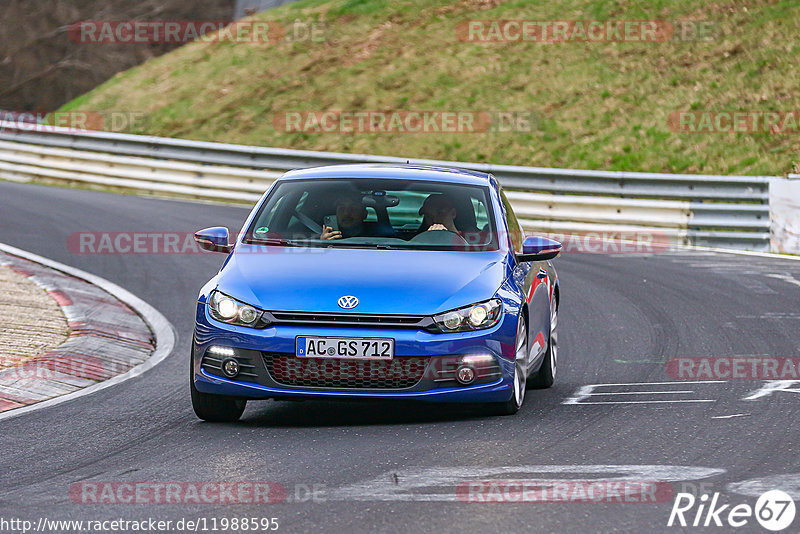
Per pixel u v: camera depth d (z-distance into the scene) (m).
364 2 122.06
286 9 127.00
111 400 28.39
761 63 95.44
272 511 17.45
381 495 18.33
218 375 24.48
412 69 106.94
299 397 24.09
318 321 24.05
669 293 47.75
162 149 83.50
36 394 29.16
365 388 23.94
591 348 36.19
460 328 24.28
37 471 20.59
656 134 88.81
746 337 37.66
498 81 101.94
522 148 91.00
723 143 85.81
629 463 20.55
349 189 28.83
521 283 26.72
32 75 137.00
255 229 27.95
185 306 44.22
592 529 16.36
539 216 71.00
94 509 17.77
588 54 103.56
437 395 24.12
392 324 24.06
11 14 139.00
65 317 39.56
